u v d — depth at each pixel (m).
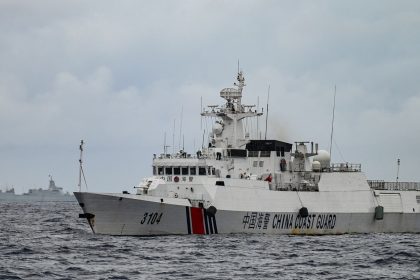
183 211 71.12
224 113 80.81
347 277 50.53
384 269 54.31
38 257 58.00
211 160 75.81
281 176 81.19
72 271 50.94
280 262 56.41
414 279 50.19
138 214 70.12
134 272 50.50
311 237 76.75
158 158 76.62
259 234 75.62
